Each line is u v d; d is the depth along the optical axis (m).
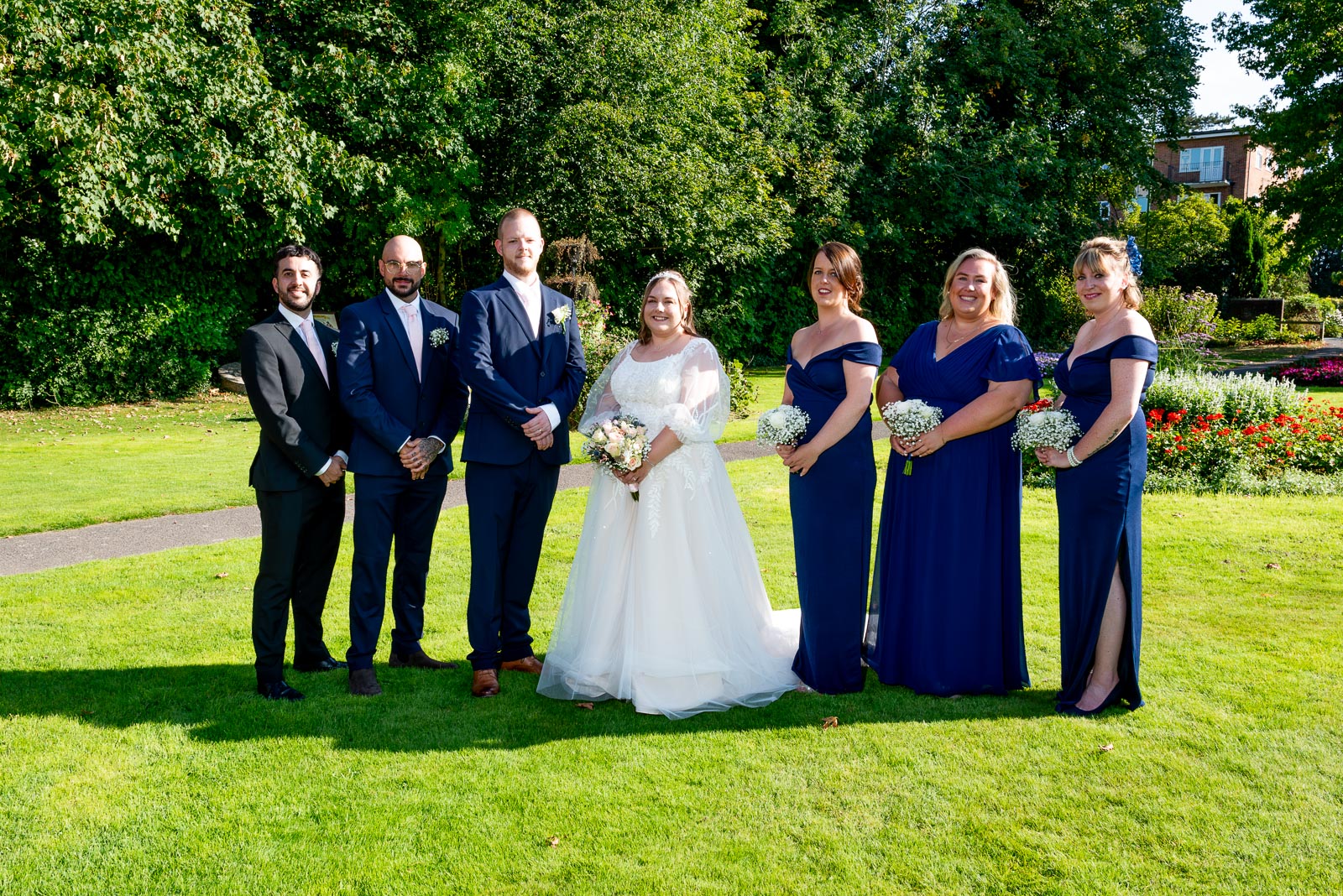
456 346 4.02
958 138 20.38
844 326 3.78
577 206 14.92
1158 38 22.64
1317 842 2.61
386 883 2.49
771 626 4.11
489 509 3.84
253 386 3.59
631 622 3.71
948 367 3.73
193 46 12.30
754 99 17.97
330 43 13.83
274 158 12.82
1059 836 2.67
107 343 13.85
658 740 3.35
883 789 2.95
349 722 3.51
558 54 14.83
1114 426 3.34
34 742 3.31
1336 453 8.16
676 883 2.47
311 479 3.72
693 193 15.58
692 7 16.09
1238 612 4.62
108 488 7.83
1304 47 20.36
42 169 12.45
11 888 2.47
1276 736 3.27
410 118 14.21
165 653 4.21
